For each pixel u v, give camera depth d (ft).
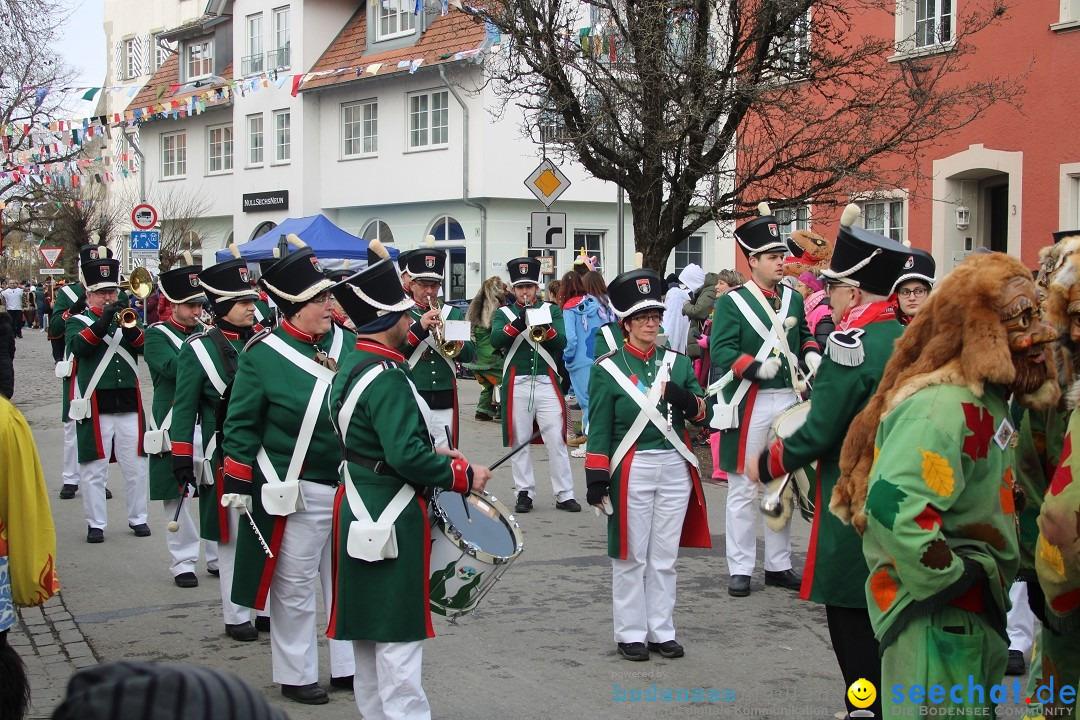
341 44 103.76
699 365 43.91
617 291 20.21
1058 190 50.24
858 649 14.75
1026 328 11.44
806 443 14.30
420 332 30.99
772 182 45.62
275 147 109.19
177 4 132.16
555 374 34.45
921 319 12.05
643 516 20.10
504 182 89.15
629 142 41.96
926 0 54.13
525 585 25.80
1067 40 49.62
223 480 19.54
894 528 11.20
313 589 18.62
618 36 42.34
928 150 55.47
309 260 18.29
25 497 14.24
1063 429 13.51
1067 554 11.80
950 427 11.30
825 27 43.24
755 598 24.54
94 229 124.36
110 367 30.66
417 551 15.58
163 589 26.00
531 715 17.79
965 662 11.47
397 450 15.02
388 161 97.35
